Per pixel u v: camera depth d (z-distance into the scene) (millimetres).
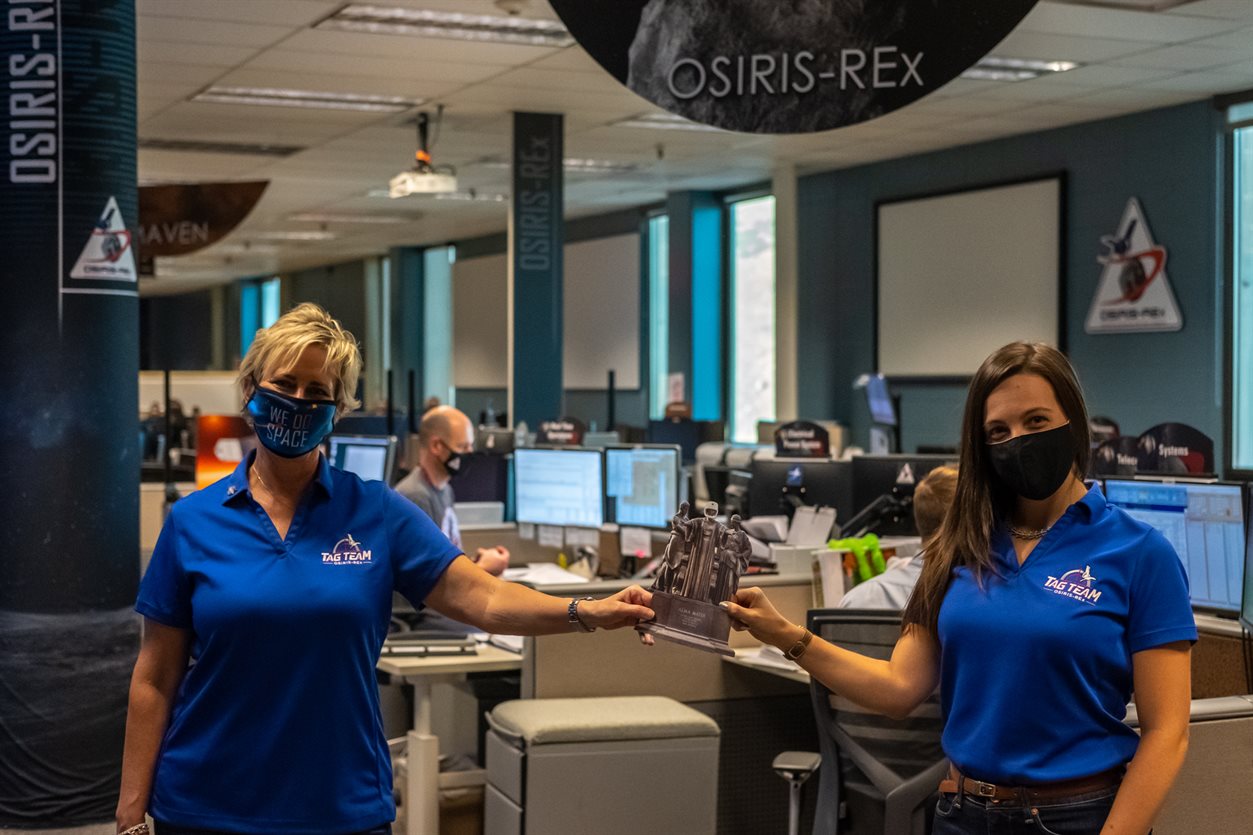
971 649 1934
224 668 1945
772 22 4164
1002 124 10172
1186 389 9375
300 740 1948
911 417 11766
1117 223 9828
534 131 9617
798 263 13055
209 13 6961
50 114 4438
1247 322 9062
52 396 4457
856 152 11492
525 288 9617
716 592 2072
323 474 2057
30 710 4430
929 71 4113
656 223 15211
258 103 9398
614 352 15711
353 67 8203
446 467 4984
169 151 11430
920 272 11609
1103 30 7320
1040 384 1921
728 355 14141
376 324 20812
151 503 6398
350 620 1977
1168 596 1860
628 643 4008
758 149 11320
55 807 4445
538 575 4957
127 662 4566
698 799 3676
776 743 4172
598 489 5355
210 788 1942
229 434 5984
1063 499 1962
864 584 3600
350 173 12672
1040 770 1857
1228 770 2568
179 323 27844
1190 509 3553
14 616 4441
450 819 3982
